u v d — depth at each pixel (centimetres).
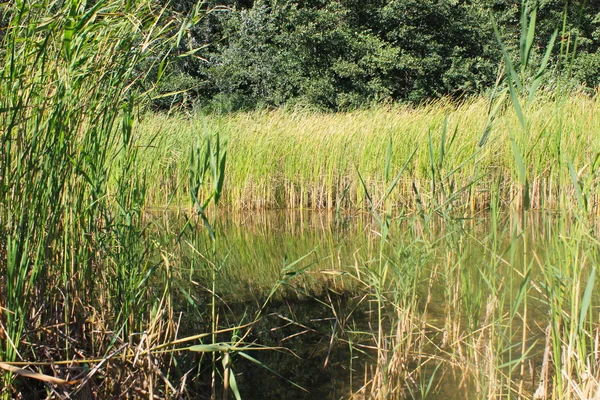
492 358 319
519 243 624
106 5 285
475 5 2481
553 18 2283
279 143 1087
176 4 1791
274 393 331
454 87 2331
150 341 314
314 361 376
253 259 649
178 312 457
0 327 255
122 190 335
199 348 270
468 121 941
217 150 283
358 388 338
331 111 2159
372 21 2364
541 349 369
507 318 414
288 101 2144
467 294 387
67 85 273
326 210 1025
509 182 886
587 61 2172
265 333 421
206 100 2114
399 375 330
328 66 2255
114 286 345
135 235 339
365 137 1016
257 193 1049
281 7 2281
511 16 2452
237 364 373
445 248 450
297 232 809
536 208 857
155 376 314
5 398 252
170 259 428
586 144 812
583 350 258
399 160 950
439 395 323
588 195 298
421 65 2291
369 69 2241
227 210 1031
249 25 2294
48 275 305
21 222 265
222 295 514
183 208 963
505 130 873
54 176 281
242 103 2123
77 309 323
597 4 2342
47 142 275
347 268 589
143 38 304
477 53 2427
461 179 817
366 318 445
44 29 247
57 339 299
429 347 388
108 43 291
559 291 274
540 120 845
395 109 1174
